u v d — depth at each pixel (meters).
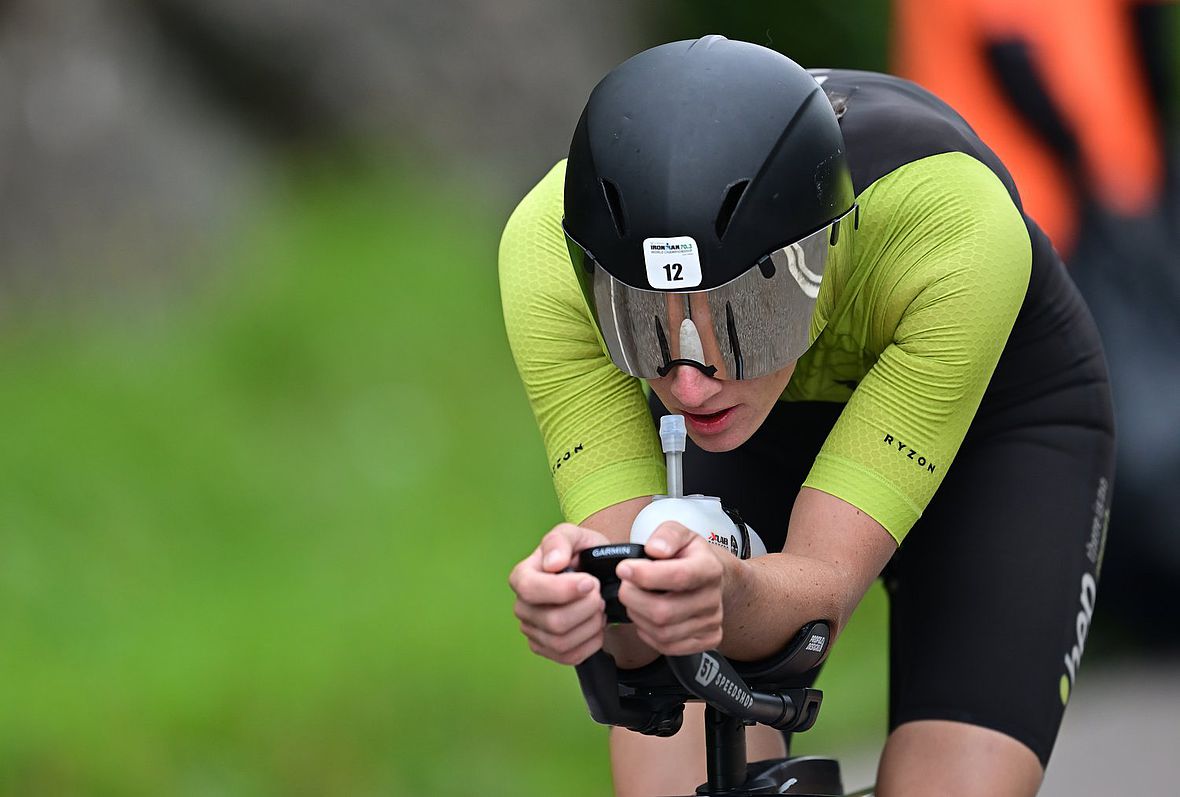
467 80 32.59
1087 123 18.62
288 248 28.30
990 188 7.78
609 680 6.77
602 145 6.84
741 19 34.75
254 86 30.81
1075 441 8.94
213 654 17.94
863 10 34.44
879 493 7.34
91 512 20.72
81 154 26.44
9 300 24.97
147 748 15.54
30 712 16.11
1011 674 8.18
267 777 15.40
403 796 15.30
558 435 8.02
